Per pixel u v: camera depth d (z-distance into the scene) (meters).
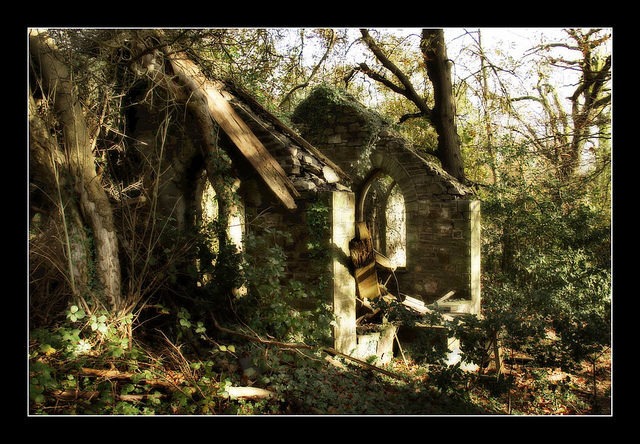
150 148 8.27
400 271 12.27
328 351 7.18
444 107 15.05
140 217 7.09
